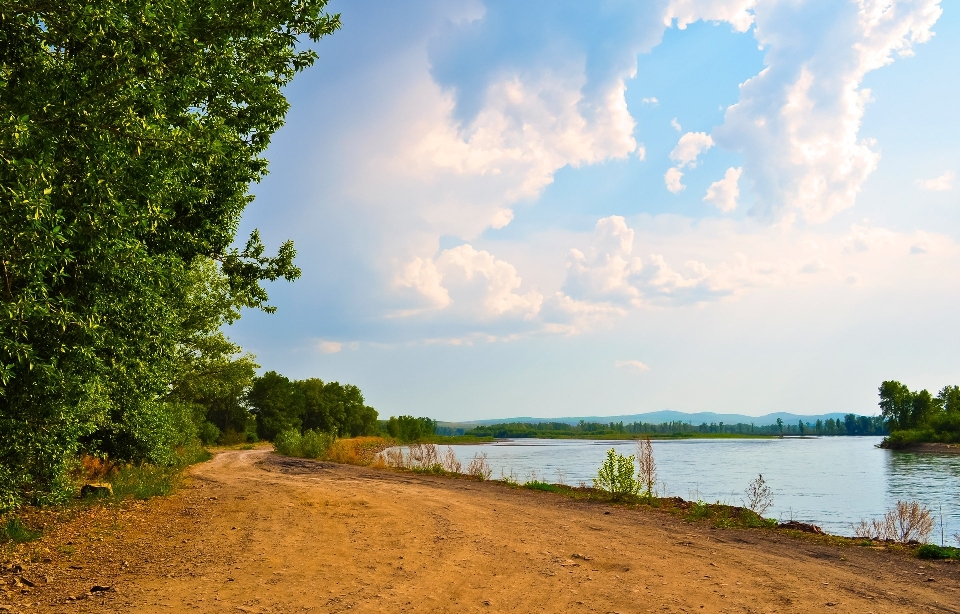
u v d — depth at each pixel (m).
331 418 116.38
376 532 11.30
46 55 7.38
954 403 103.62
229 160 12.95
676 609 6.41
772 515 21.05
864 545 10.31
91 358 8.23
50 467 10.65
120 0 7.28
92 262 7.68
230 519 13.17
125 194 8.15
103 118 7.43
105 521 12.76
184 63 8.41
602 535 11.17
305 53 12.36
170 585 7.44
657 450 88.62
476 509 14.73
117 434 17.52
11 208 5.84
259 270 16.94
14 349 6.38
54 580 7.75
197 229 14.27
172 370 16.64
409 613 6.29
